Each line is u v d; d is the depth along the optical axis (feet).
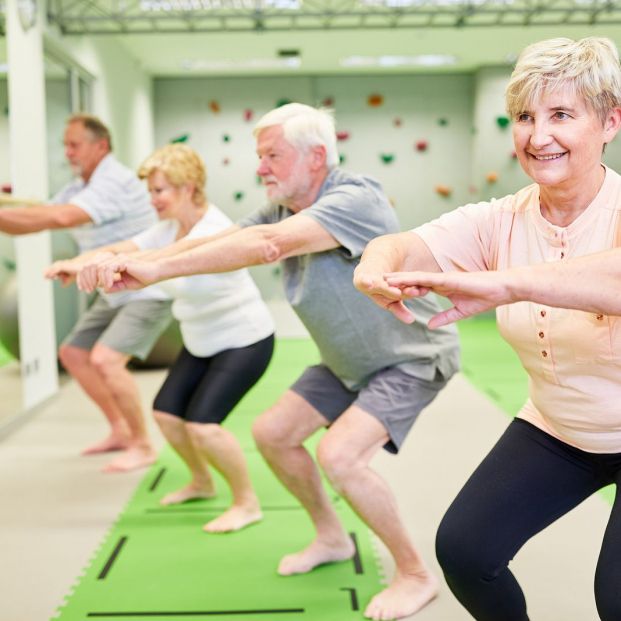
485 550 4.25
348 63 28.78
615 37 24.91
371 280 3.45
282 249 5.60
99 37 22.52
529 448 4.47
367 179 6.38
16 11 14.62
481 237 4.40
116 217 10.61
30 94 15.44
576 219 3.94
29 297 14.83
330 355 6.67
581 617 6.64
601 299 3.15
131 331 10.51
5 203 9.04
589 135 3.62
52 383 16.06
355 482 6.35
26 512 9.29
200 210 8.61
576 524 8.63
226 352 8.37
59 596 7.11
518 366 19.04
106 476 10.61
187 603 6.95
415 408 6.59
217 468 8.62
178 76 30.66
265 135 6.38
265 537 8.45
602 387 4.02
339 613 6.73
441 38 25.18
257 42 25.36
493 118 29.27
